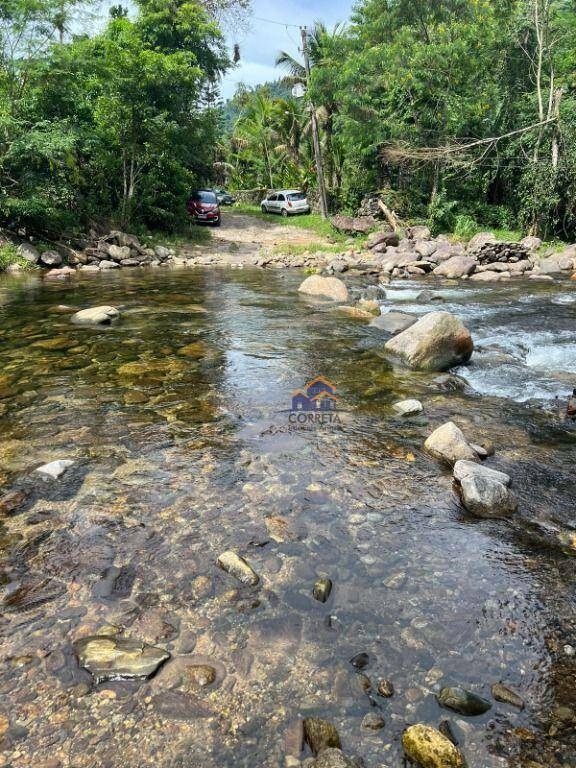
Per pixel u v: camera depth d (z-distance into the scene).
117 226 18.64
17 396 5.03
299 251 18.48
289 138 36.69
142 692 2.00
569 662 2.16
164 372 5.78
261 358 6.35
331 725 1.86
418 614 2.40
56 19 15.62
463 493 3.35
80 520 3.08
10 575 2.62
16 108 15.98
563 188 19.16
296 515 3.16
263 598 2.49
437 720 1.89
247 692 2.01
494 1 23.44
